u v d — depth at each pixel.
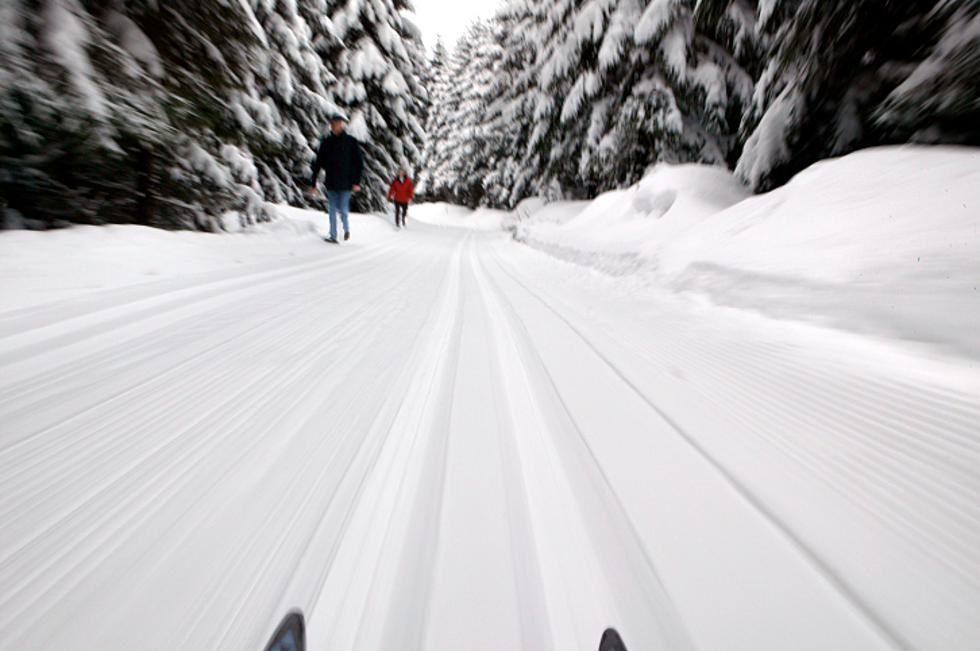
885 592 0.85
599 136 10.77
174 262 3.63
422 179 34.53
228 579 0.84
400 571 0.88
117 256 3.31
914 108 3.72
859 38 4.58
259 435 1.35
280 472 1.17
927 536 0.99
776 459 1.30
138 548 0.90
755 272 3.15
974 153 2.84
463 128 28.56
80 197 4.07
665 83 9.04
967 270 2.05
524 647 0.74
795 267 2.91
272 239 5.86
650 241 5.61
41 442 1.24
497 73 22.44
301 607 0.79
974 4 3.47
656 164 9.11
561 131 12.67
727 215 4.38
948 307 1.94
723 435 1.44
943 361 1.77
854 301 2.32
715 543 0.97
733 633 0.76
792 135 5.45
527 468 1.24
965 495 1.12
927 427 1.42
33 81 3.04
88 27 3.41
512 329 2.69
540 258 7.05
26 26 3.07
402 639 0.74
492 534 0.98
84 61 3.29
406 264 5.46
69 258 3.00
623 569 0.90
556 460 1.29
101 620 0.74
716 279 3.41
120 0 3.89
